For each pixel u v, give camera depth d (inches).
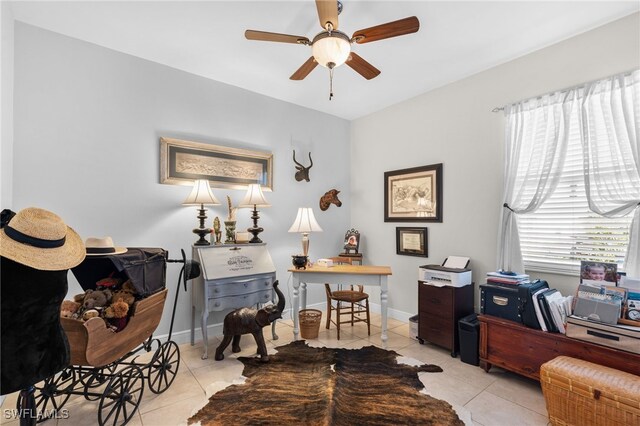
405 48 106.3
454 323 109.4
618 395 61.7
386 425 70.4
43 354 51.4
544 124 104.0
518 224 112.2
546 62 104.8
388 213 159.8
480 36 99.3
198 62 117.6
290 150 156.9
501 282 98.6
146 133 115.0
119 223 109.0
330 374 93.8
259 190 130.3
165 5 85.2
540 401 81.7
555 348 83.3
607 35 91.8
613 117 88.8
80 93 102.0
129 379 75.2
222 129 134.0
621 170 88.0
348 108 165.6
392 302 156.9
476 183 124.0
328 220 172.6
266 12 88.4
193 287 120.8
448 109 134.5
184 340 122.0
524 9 86.0
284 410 76.0
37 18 91.0
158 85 117.8
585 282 86.4
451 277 112.2
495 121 118.3
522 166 110.3
